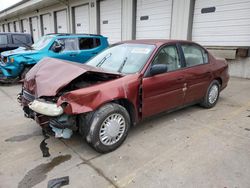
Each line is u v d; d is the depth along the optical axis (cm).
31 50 706
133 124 315
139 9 1098
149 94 316
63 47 723
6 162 263
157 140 319
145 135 334
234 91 599
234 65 790
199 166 255
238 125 371
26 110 314
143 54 336
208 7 826
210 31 838
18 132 346
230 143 309
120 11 1198
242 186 222
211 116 412
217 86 463
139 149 293
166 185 224
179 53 369
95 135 267
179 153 283
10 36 929
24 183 226
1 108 470
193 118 402
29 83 309
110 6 1263
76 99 251
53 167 254
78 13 1552
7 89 654
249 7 716
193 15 880
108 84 278
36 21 2206
